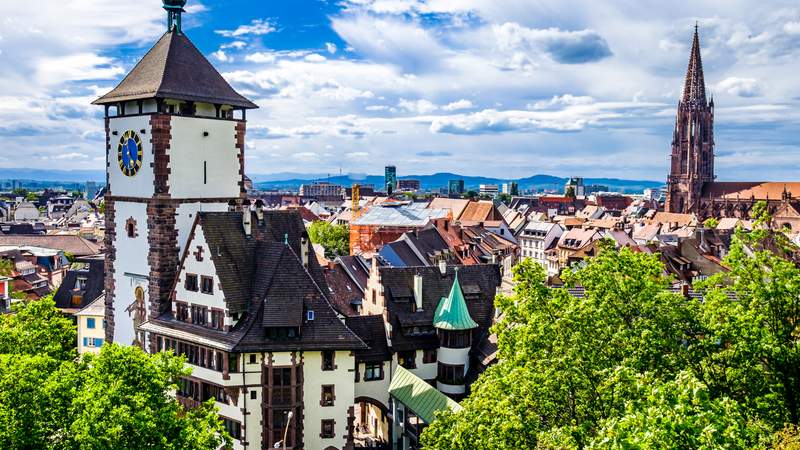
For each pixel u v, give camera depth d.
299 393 58.66
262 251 62.75
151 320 65.62
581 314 39.28
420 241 123.69
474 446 39.06
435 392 62.22
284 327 58.28
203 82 68.44
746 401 36.91
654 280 42.84
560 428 33.44
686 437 23.80
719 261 124.12
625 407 31.23
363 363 69.56
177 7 69.31
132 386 38.28
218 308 59.75
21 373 36.75
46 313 57.16
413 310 73.12
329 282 87.38
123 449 34.38
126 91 67.31
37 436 35.12
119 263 70.06
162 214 65.50
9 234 199.00
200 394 60.97
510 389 38.72
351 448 60.28
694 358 38.44
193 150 67.44
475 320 75.50
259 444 58.72
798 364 36.59
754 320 38.00
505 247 175.38
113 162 70.06
